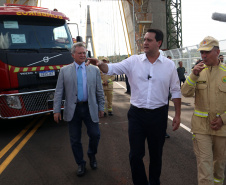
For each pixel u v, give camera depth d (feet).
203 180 7.91
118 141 16.21
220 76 8.04
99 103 12.12
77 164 12.40
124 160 12.94
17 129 19.98
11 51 17.74
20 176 11.31
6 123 22.12
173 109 27.12
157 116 8.66
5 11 18.61
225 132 8.00
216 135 8.14
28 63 18.06
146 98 8.60
